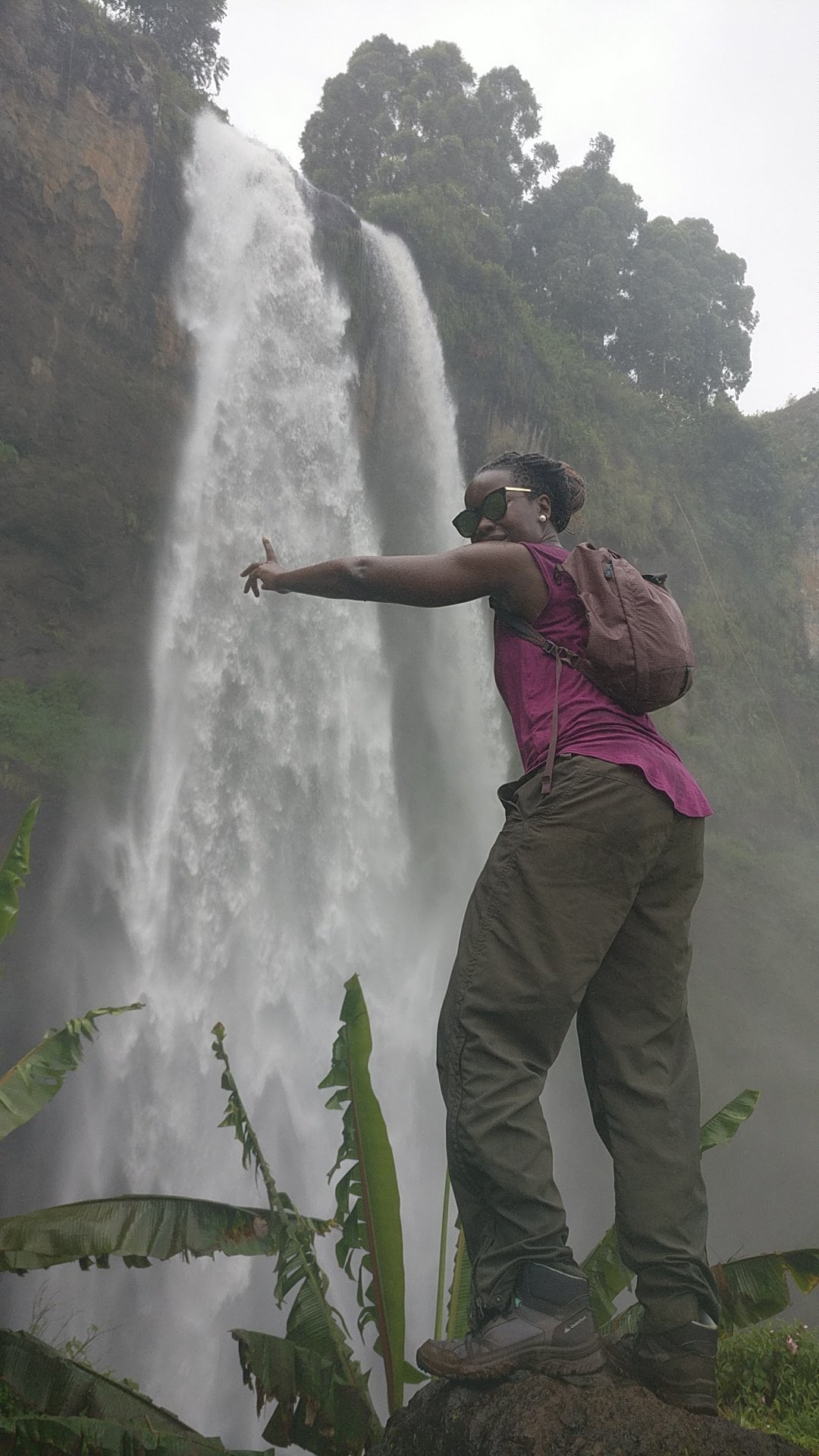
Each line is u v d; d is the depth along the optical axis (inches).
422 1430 71.7
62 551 822.5
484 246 1242.6
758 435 1588.3
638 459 1455.5
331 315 958.4
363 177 1530.5
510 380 1210.6
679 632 81.7
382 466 1033.5
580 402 1385.3
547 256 1606.8
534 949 75.0
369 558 84.5
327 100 1537.9
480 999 75.5
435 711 1027.9
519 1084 74.1
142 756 794.2
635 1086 80.7
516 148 1546.5
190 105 924.0
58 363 834.2
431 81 1521.9
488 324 1181.7
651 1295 78.1
